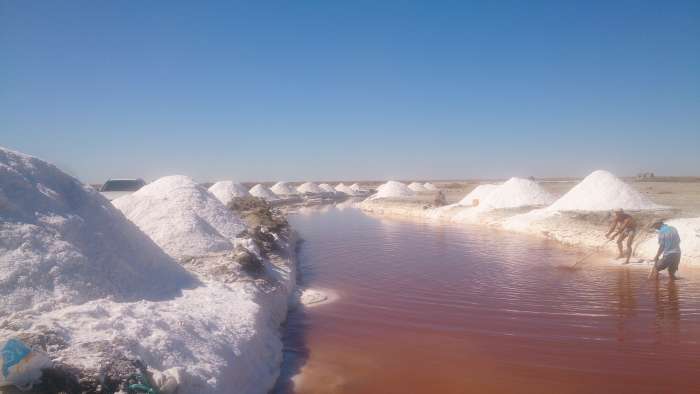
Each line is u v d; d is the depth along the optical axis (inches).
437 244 613.0
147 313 187.0
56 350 135.5
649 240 504.1
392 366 231.8
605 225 624.1
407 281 402.9
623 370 220.2
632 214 640.4
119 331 160.7
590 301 329.4
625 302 324.8
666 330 269.3
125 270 226.8
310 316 313.0
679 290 353.1
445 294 357.7
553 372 220.4
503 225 786.2
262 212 699.4
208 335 190.4
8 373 113.8
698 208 736.3
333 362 237.8
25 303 172.7
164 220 387.2
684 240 470.0
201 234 378.6
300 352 251.1
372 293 368.2
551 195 970.1
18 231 192.9
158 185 518.9
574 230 628.1
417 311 317.7
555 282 386.0
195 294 244.1
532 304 325.7
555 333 269.3
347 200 1980.8
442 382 214.1
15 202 205.6
